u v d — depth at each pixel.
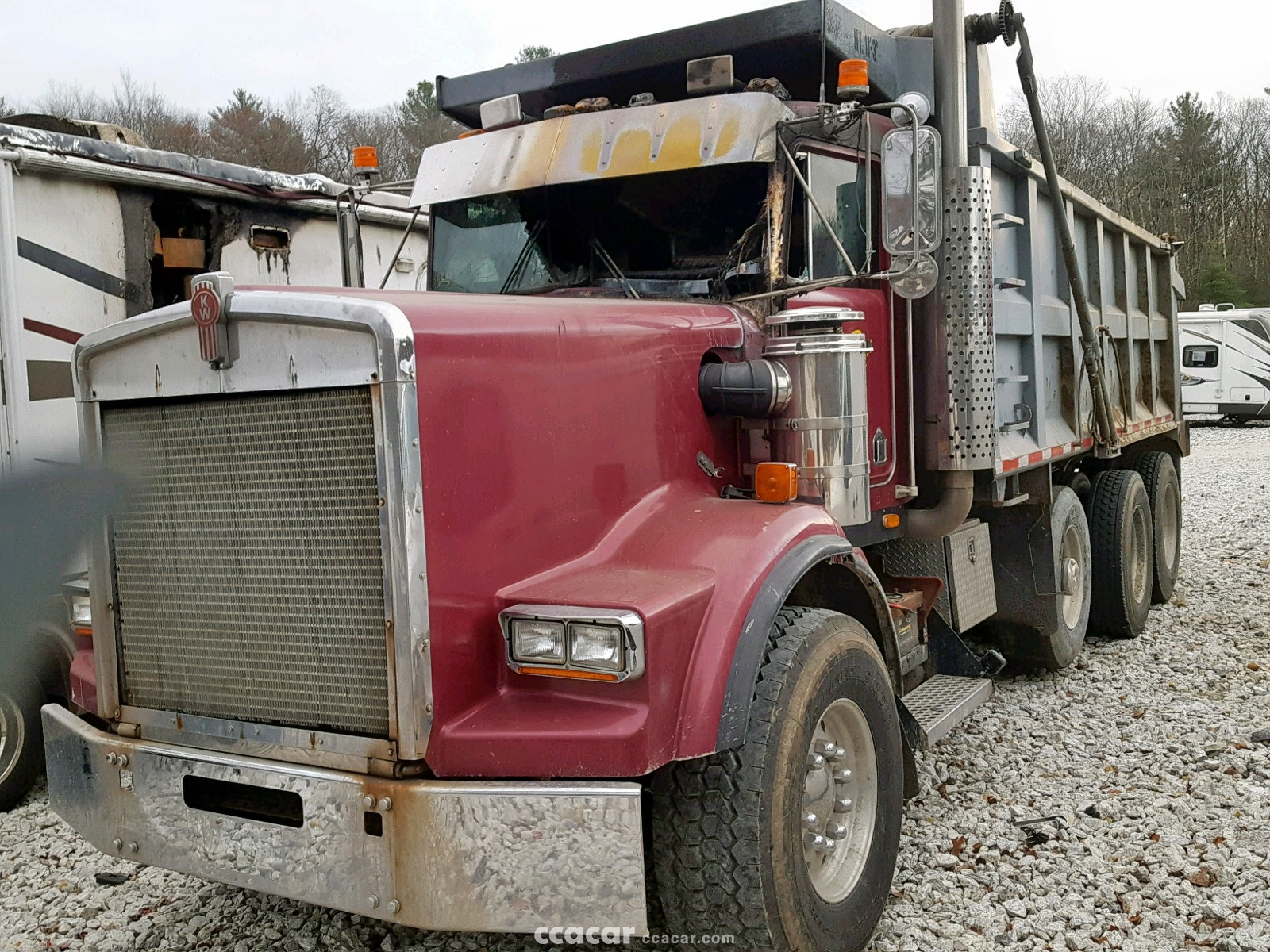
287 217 7.01
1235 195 55.06
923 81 5.10
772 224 4.15
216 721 3.00
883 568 4.82
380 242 7.64
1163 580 8.04
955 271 4.55
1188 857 3.90
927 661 4.95
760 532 3.15
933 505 4.76
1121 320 7.51
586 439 3.15
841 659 3.24
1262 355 25.80
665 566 3.04
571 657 2.70
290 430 2.79
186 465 2.99
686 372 3.61
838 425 3.70
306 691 2.84
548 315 3.12
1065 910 3.54
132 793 3.07
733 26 4.63
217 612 2.99
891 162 3.78
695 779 2.90
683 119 4.33
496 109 4.93
